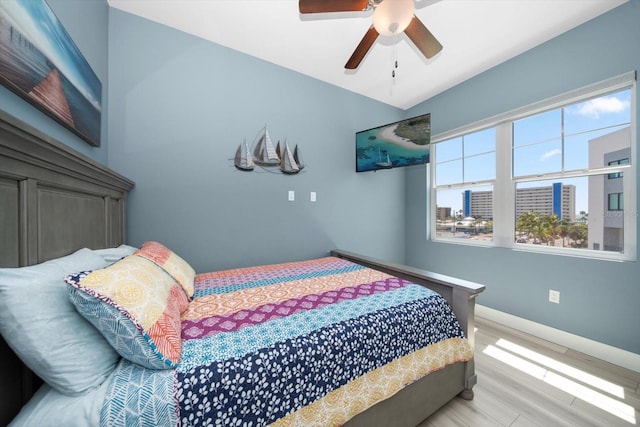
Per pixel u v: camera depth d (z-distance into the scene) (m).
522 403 1.40
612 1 1.73
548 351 1.94
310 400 0.91
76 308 0.73
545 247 2.24
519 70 2.32
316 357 0.95
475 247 2.72
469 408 1.36
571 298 2.01
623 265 1.77
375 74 2.70
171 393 0.71
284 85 2.57
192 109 2.12
